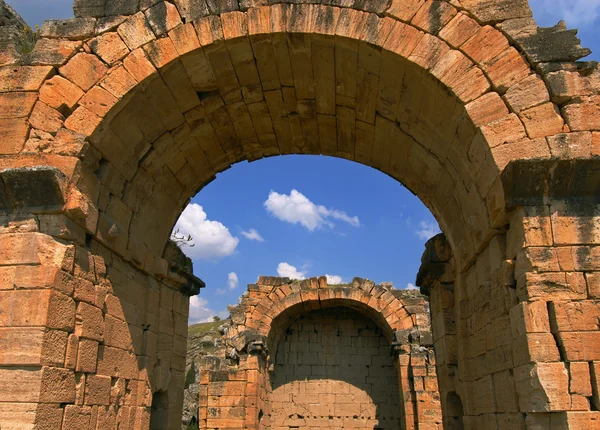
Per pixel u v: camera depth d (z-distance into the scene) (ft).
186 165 42.60
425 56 30.63
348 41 31.73
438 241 44.09
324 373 96.68
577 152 27.73
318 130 43.01
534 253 26.63
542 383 24.89
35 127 30.58
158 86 33.12
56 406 27.20
